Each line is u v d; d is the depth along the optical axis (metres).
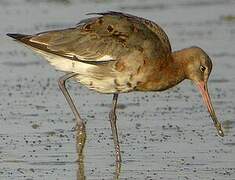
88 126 19.08
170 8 29.41
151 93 21.62
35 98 20.94
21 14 28.03
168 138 18.27
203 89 18.30
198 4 30.05
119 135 18.47
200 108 20.27
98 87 18.08
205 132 18.62
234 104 20.47
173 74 18.08
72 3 29.48
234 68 23.16
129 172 16.44
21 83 22.14
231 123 19.20
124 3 29.77
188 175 16.17
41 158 17.12
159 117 19.62
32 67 23.53
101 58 17.75
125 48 17.73
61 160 17.06
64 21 27.25
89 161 17.06
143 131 18.70
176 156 17.23
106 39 17.80
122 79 17.81
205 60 18.19
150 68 17.81
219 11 29.16
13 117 19.52
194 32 26.59
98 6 29.30
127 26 17.89
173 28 27.08
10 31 26.02
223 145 17.84
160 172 16.38
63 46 17.81
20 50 25.09
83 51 17.78
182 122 19.27
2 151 17.44
